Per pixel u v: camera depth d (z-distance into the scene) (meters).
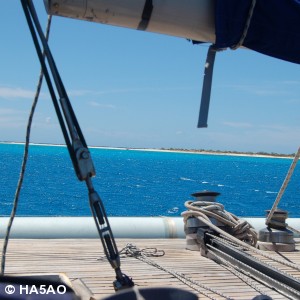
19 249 5.09
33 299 1.62
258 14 2.65
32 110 2.82
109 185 32.03
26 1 2.53
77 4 2.40
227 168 64.75
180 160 87.25
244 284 3.89
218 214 5.26
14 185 28.48
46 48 2.54
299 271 4.22
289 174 4.86
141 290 1.55
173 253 5.15
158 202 24.50
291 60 2.80
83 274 4.04
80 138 2.58
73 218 6.20
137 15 2.48
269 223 5.46
